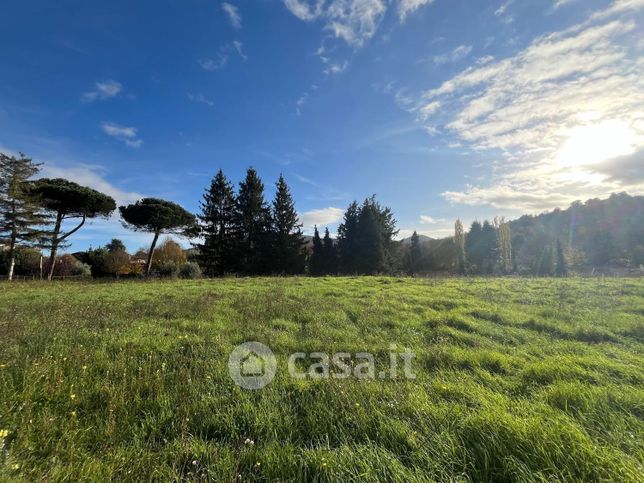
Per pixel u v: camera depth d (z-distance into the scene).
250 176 43.06
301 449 2.88
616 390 3.87
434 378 4.46
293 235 43.94
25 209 29.28
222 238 42.66
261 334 6.52
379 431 3.09
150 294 13.91
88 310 9.18
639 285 12.22
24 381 3.94
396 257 47.97
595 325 7.11
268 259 41.19
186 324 7.41
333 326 7.47
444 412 3.33
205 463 2.74
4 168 28.22
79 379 4.25
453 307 9.55
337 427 3.23
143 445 3.02
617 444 2.76
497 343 6.18
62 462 2.70
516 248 78.38
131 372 4.47
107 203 35.53
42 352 5.30
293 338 6.32
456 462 2.63
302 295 12.15
